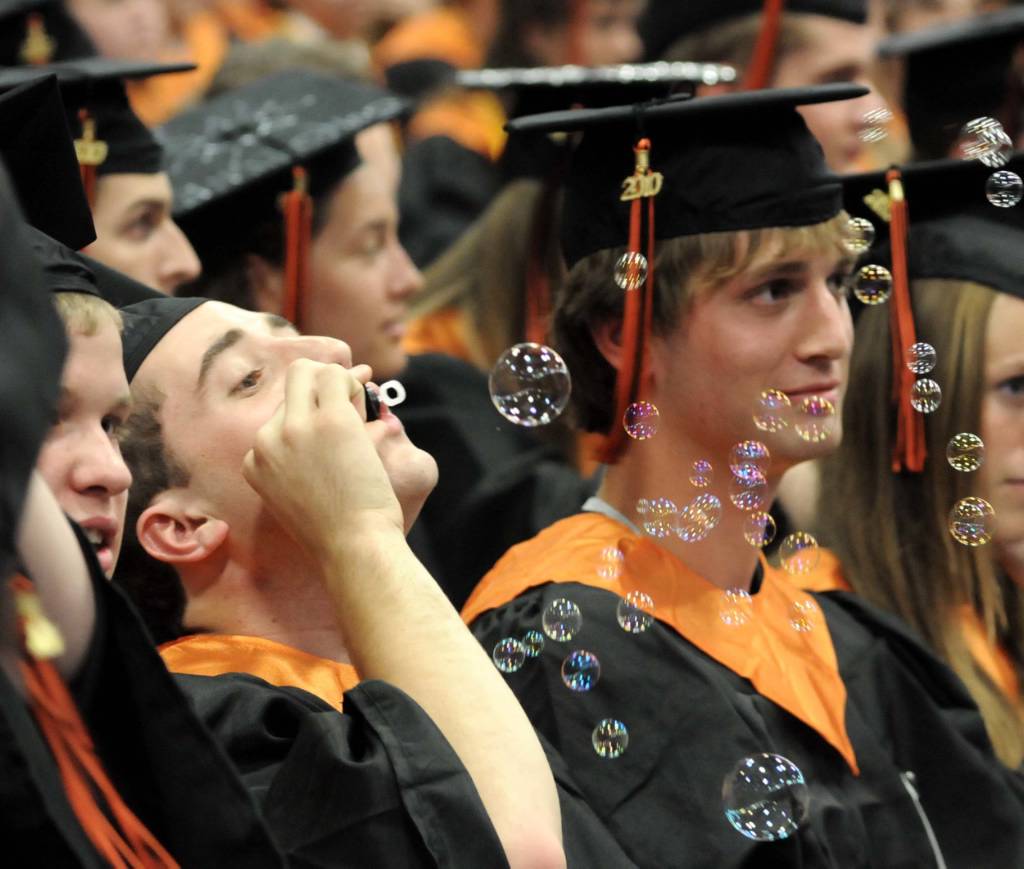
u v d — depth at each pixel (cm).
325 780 595
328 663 721
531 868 601
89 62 1055
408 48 2014
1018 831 887
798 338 809
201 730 502
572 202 855
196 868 500
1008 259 987
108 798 481
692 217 809
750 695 809
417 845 585
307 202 1130
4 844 445
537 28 1844
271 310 1138
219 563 719
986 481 987
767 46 1352
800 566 827
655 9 1519
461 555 1241
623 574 820
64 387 587
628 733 771
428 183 1688
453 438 1272
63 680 488
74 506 591
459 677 627
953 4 1909
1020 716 994
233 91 1234
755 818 707
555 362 785
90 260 773
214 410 711
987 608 985
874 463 1000
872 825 830
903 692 908
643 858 746
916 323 1002
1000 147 876
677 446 830
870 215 1016
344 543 647
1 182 409
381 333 1182
